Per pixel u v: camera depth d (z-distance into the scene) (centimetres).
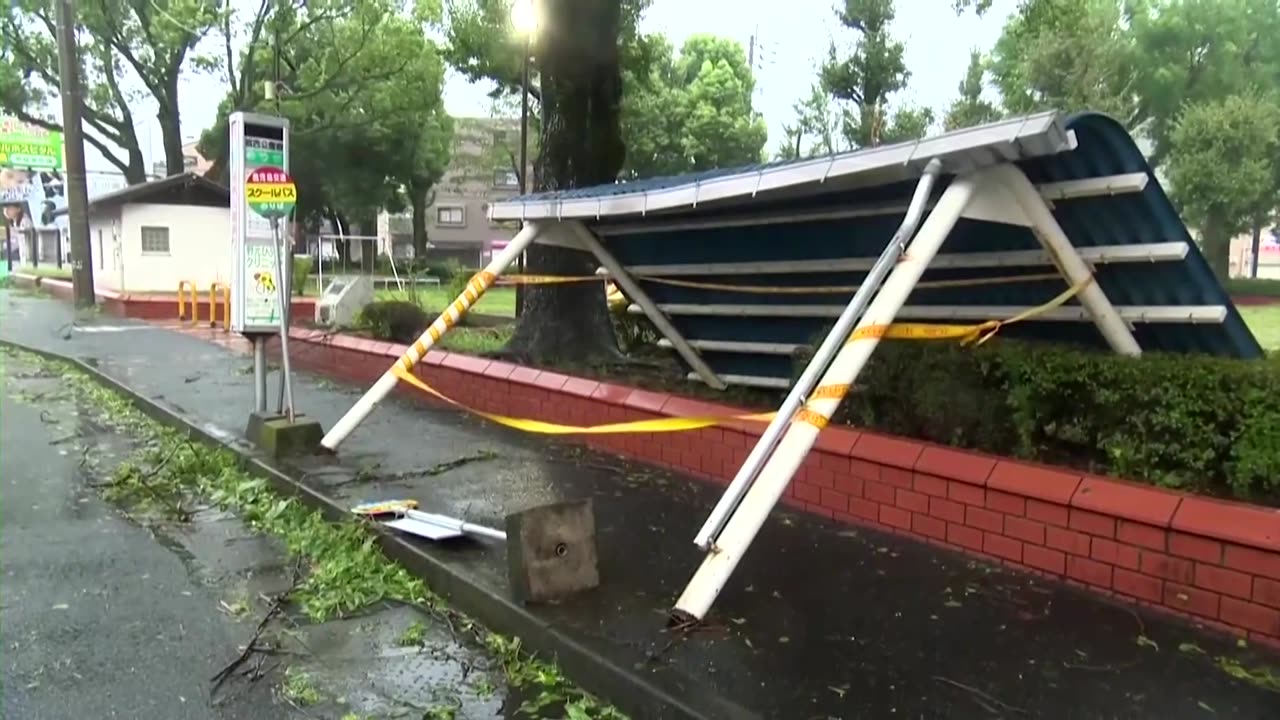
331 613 445
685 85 4569
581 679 362
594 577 427
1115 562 405
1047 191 451
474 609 433
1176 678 337
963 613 395
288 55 3122
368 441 752
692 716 312
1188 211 2883
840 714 311
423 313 1311
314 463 677
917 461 488
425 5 3266
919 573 442
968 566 450
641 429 572
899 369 530
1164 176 2994
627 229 678
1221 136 2764
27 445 805
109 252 2264
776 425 403
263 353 762
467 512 555
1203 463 407
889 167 420
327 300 1556
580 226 697
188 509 623
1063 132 372
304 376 1129
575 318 967
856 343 406
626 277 739
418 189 4522
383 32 3212
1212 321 471
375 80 3356
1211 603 375
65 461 749
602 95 973
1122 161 423
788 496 557
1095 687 330
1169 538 386
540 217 653
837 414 570
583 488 609
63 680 371
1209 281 461
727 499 397
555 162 973
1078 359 456
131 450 795
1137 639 368
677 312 747
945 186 459
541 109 994
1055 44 2806
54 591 469
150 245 2145
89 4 2891
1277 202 2920
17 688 363
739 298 702
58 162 2494
